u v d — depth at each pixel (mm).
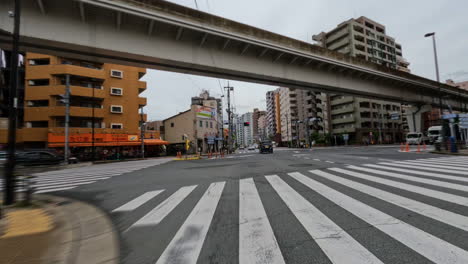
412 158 11906
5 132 21328
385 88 22266
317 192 4789
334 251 2197
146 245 2523
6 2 8625
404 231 2611
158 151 29891
